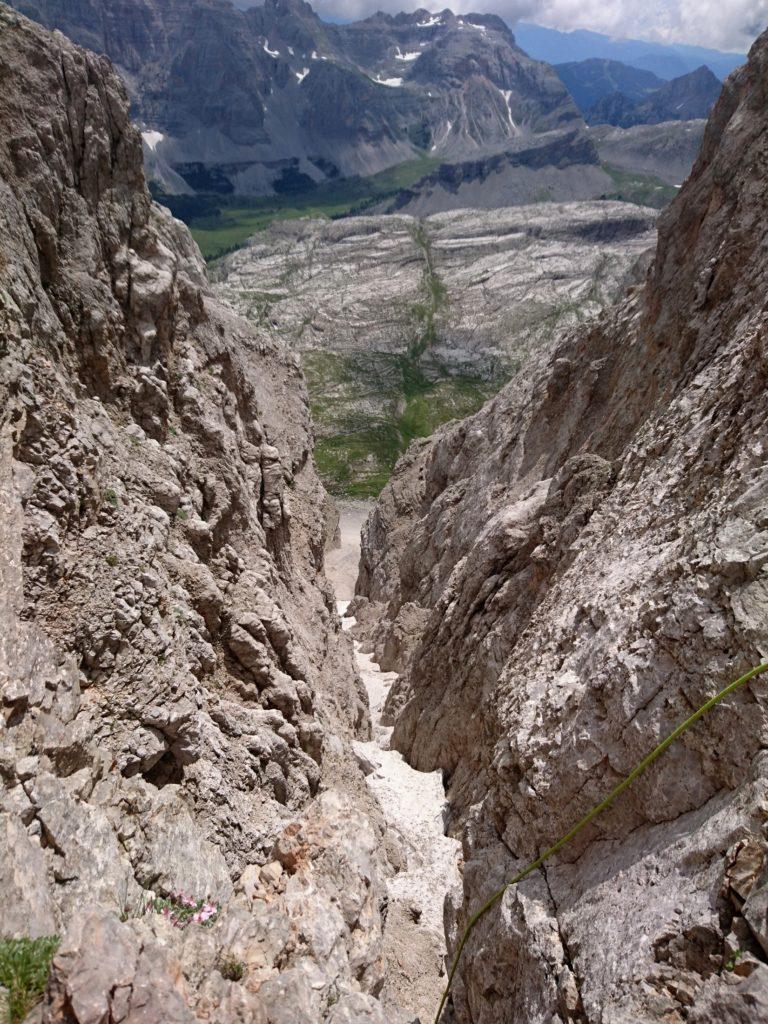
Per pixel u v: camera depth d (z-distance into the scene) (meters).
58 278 17.48
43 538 12.79
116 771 12.38
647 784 11.14
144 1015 7.62
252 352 36.81
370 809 20.67
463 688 25.50
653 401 24.19
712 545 11.78
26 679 11.33
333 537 88.00
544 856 12.24
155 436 19.47
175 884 11.55
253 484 24.41
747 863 8.77
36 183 17.05
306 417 40.38
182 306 22.25
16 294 15.02
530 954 11.11
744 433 13.89
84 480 14.38
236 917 10.57
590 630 14.74
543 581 22.80
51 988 7.67
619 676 12.16
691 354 22.48
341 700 27.75
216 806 13.85
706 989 8.27
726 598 11.02
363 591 67.81
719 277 22.23
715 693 10.52
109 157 19.47
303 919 10.83
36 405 13.91
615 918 10.19
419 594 44.53
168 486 17.89
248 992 8.98
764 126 23.58
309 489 36.88
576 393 33.44
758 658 10.14
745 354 16.11
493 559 26.97
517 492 35.50
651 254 42.16
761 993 7.68
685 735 10.75
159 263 20.89
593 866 11.59
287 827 13.75
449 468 56.78
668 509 15.52
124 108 19.86
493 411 51.66
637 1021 8.55
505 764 14.59
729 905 8.82
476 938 13.52
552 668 15.42
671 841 10.29
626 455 21.95
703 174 27.50
